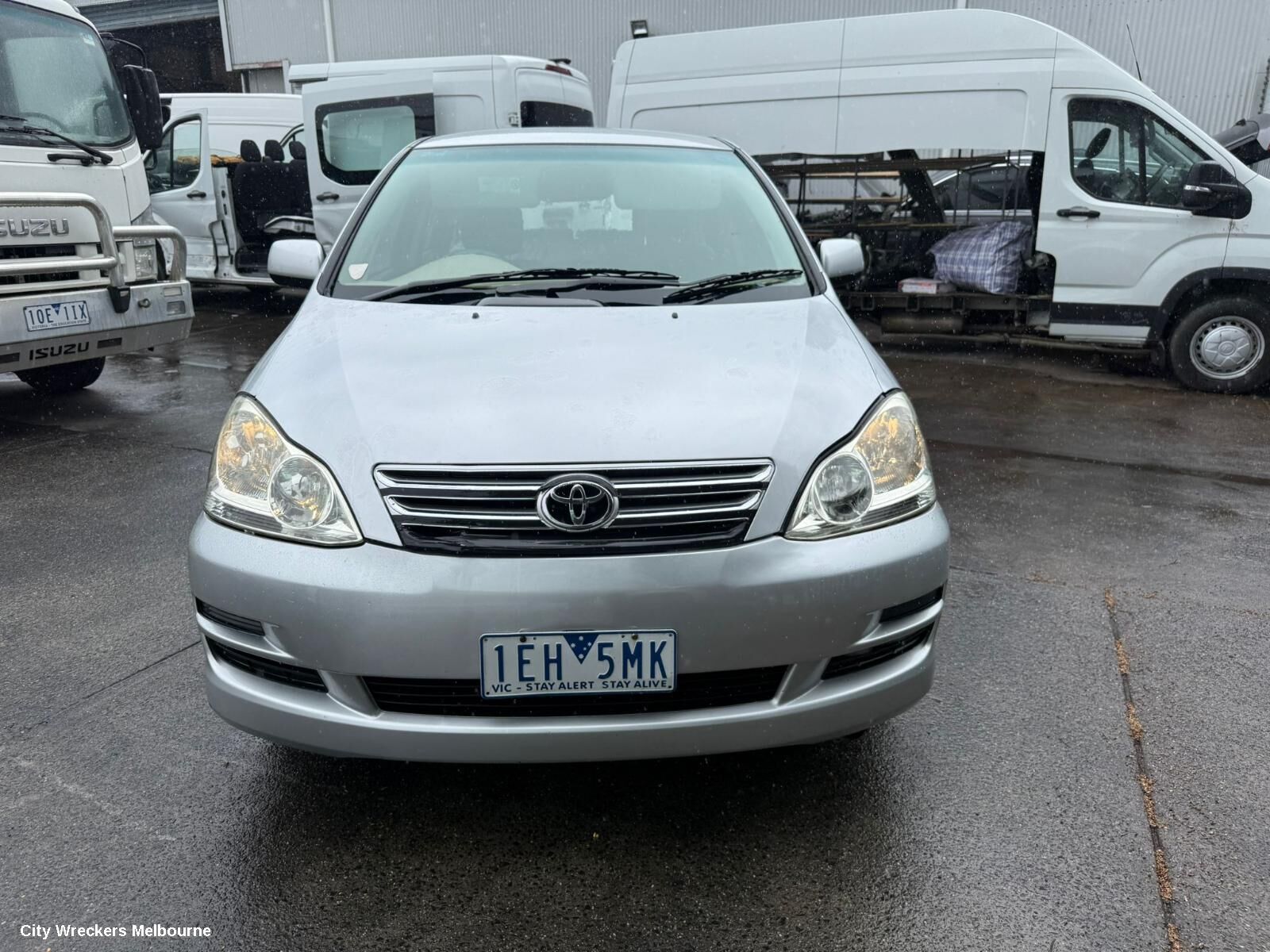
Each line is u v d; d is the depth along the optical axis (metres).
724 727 1.89
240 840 2.07
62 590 3.36
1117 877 1.97
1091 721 2.56
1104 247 6.88
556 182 3.14
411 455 1.89
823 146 7.45
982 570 3.62
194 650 2.94
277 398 2.10
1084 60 6.75
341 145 8.42
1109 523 4.15
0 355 4.89
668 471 1.88
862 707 1.98
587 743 1.86
